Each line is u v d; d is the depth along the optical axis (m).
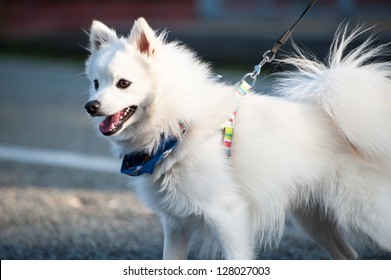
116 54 5.20
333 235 5.92
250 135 5.30
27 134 12.93
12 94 18.64
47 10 36.84
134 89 5.09
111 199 8.36
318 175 5.46
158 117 5.11
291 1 29.30
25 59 29.02
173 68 5.17
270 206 5.45
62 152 11.27
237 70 21.16
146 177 5.28
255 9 30.45
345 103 5.43
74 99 17.66
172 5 33.16
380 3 26.39
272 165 5.30
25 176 9.56
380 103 5.57
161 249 6.63
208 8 31.94
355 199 5.38
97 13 35.50
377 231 5.38
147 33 5.16
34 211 7.79
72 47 30.12
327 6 27.92
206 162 5.05
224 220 5.08
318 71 5.77
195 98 5.15
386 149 5.44
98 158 10.79
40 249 6.53
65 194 8.56
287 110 5.55
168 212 5.33
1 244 6.65
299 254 6.49
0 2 37.59
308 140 5.42
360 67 5.71
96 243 6.76
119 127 5.08
